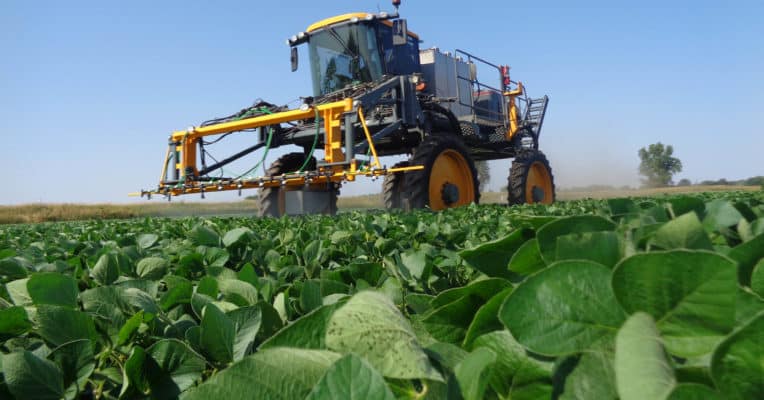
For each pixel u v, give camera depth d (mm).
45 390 634
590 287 432
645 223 836
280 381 411
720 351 313
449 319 642
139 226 4488
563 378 424
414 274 1396
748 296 454
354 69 9742
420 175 8031
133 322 807
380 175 7242
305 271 1589
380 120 8641
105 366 847
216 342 694
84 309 922
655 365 310
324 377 328
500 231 2768
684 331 399
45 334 760
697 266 385
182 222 4660
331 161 7676
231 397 406
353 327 469
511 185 11461
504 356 473
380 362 445
